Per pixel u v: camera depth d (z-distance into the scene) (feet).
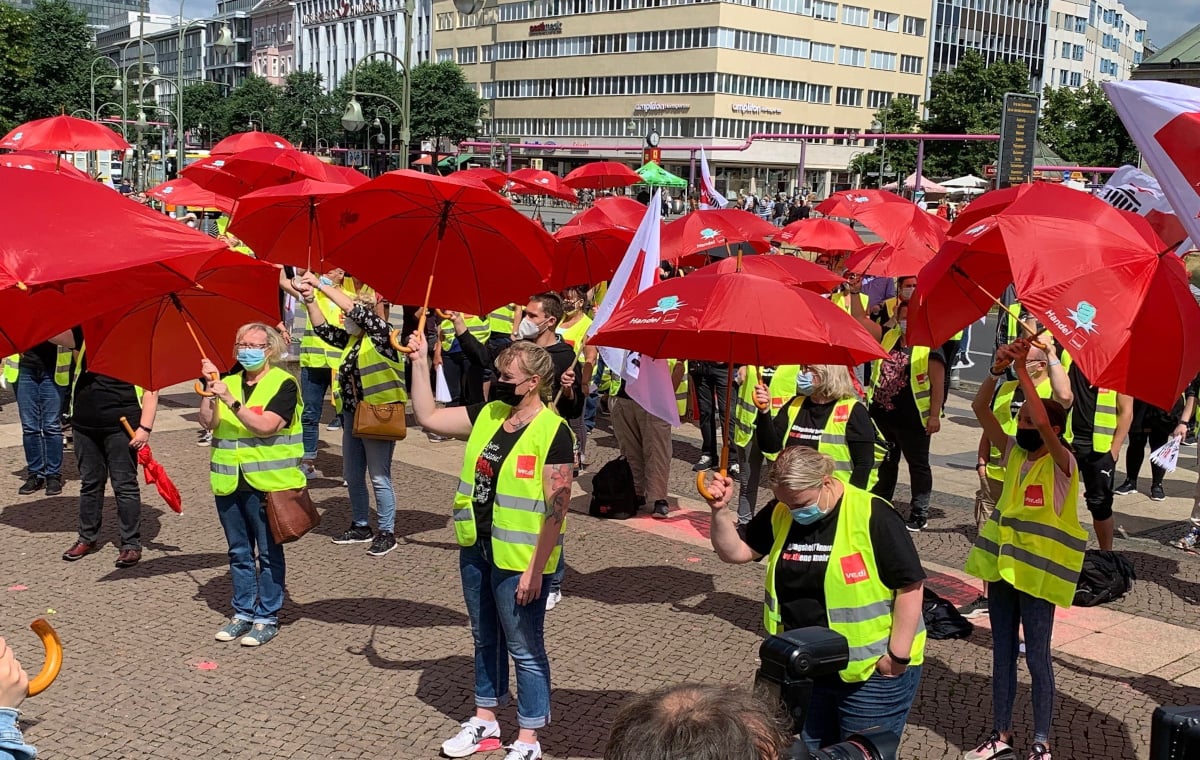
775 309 14.39
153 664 20.25
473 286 20.22
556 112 335.47
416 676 20.01
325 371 33.88
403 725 18.12
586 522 30.35
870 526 13.80
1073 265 14.78
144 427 24.73
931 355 29.19
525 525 16.31
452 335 33.81
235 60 515.91
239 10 535.60
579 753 17.33
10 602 23.17
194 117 318.86
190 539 27.81
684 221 33.58
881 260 30.35
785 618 14.24
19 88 177.27
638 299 15.44
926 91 347.36
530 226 18.93
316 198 25.26
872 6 326.85
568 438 16.42
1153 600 25.05
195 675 19.84
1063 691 20.01
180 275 14.80
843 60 323.57
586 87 325.62
